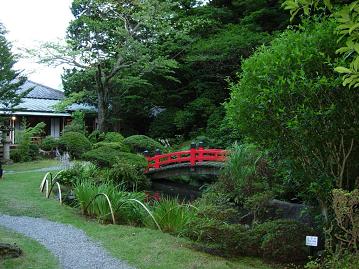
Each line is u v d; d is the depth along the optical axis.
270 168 7.76
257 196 6.81
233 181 8.51
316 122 4.49
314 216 5.85
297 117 4.51
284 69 4.67
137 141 14.99
